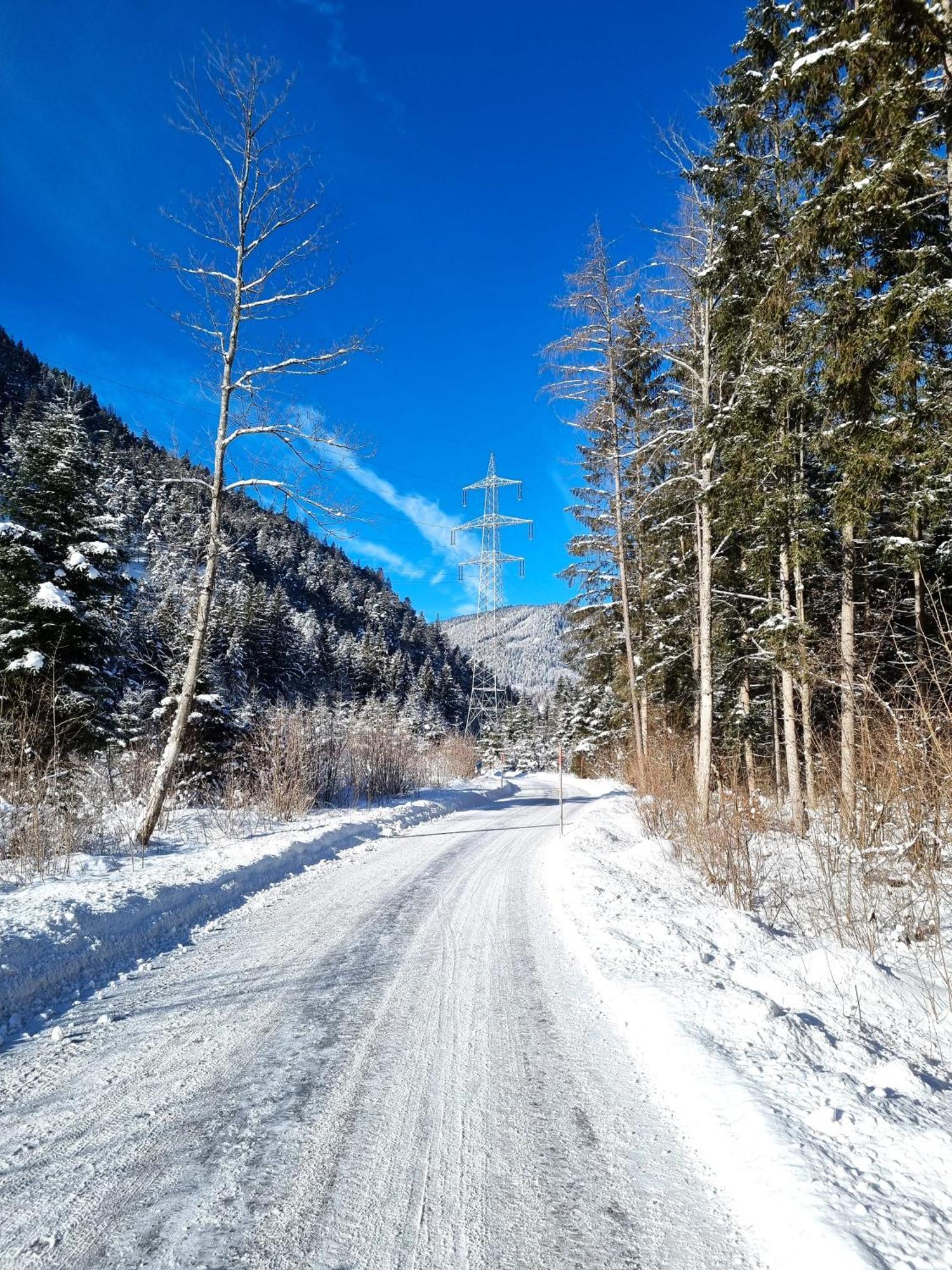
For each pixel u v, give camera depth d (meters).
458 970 5.07
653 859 9.44
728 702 18.80
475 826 15.18
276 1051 3.71
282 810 13.70
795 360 9.43
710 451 11.70
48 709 11.08
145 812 9.78
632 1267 2.13
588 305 15.53
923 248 6.89
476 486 41.31
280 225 10.48
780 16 9.29
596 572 22.12
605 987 4.58
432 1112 3.09
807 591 15.36
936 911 5.20
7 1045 3.77
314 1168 2.65
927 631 11.62
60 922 5.29
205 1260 2.15
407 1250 2.21
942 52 5.92
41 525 13.05
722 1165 2.63
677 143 11.34
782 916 6.67
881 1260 1.98
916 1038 3.93
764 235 10.13
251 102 9.88
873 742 7.18
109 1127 2.93
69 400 13.59
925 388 7.40
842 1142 2.63
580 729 40.28
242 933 6.06
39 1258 2.14
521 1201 2.47
